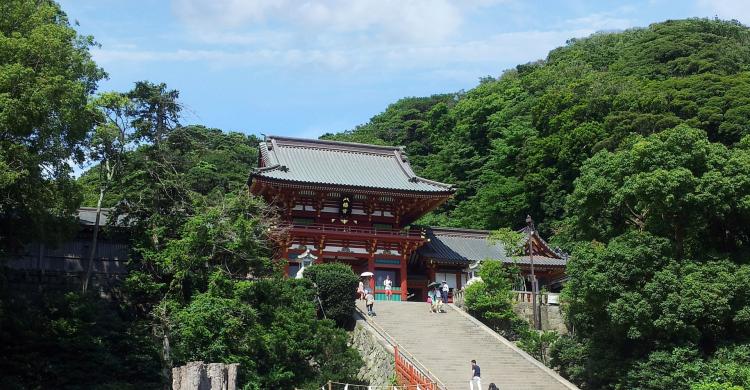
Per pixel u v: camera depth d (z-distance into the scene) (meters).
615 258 35.22
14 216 30.81
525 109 95.06
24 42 29.67
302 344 35.44
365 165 59.66
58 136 31.47
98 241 42.25
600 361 36.81
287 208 54.38
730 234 37.81
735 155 36.91
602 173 39.41
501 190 80.50
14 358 30.11
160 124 39.59
